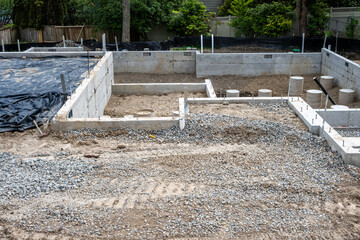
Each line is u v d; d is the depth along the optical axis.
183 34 28.23
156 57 21.05
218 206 7.16
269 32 25.72
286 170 8.51
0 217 6.75
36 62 17.22
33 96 12.10
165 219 6.78
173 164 8.77
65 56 18.56
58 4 30.55
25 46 23.61
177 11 29.02
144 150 9.55
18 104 11.69
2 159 8.85
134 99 17.09
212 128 10.57
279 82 19.48
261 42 22.55
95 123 10.52
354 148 9.02
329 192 7.70
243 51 22.77
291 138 10.07
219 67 20.59
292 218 6.87
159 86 17.69
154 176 8.25
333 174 8.40
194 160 8.98
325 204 7.31
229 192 7.63
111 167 8.62
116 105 16.33
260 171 8.44
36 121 10.71
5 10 39.16
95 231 6.45
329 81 18.27
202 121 10.96
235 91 16.36
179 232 6.45
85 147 9.66
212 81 19.95
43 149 9.48
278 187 7.80
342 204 7.30
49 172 8.30
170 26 28.23
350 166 8.65
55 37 30.28
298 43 22.14
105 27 27.50
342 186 7.93
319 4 24.83
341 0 27.70
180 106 11.88
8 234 6.34
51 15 30.67
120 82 19.62
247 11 26.14
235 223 6.68
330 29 26.55
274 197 7.52
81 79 13.97
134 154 9.31
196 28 27.16
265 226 6.63
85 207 7.11
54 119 10.38
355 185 7.98
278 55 20.36
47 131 10.40
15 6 31.62
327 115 12.09
